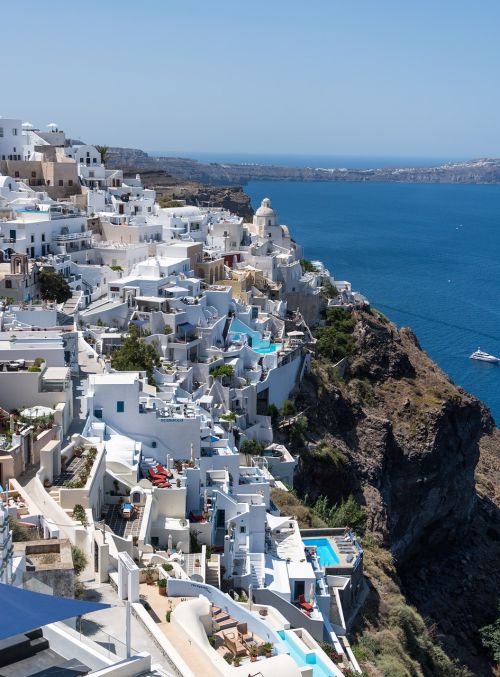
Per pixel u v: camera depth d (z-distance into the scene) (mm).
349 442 125812
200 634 45938
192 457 78750
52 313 99875
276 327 132875
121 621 45562
